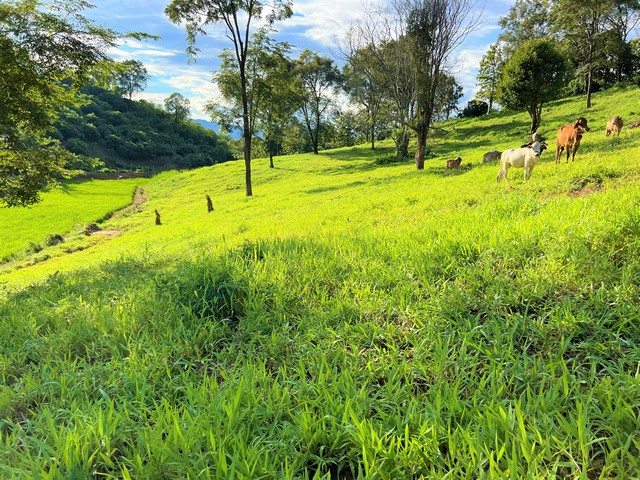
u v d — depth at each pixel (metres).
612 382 2.52
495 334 3.08
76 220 30.89
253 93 30.50
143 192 51.50
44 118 11.73
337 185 25.72
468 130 47.66
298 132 71.44
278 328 4.06
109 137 108.00
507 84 31.00
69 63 11.43
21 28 10.33
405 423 2.36
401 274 4.67
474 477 1.98
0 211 35.22
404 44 24.64
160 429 2.43
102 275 7.80
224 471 2.05
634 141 14.93
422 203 10.48
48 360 3.73
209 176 50.19
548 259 4.20
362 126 63.09
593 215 4.99
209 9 24.56
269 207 19.48
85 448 2.38
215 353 3.71
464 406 2.42
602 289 3.39
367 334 3.63
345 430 2.32
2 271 17.72
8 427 2.93
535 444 2.06
